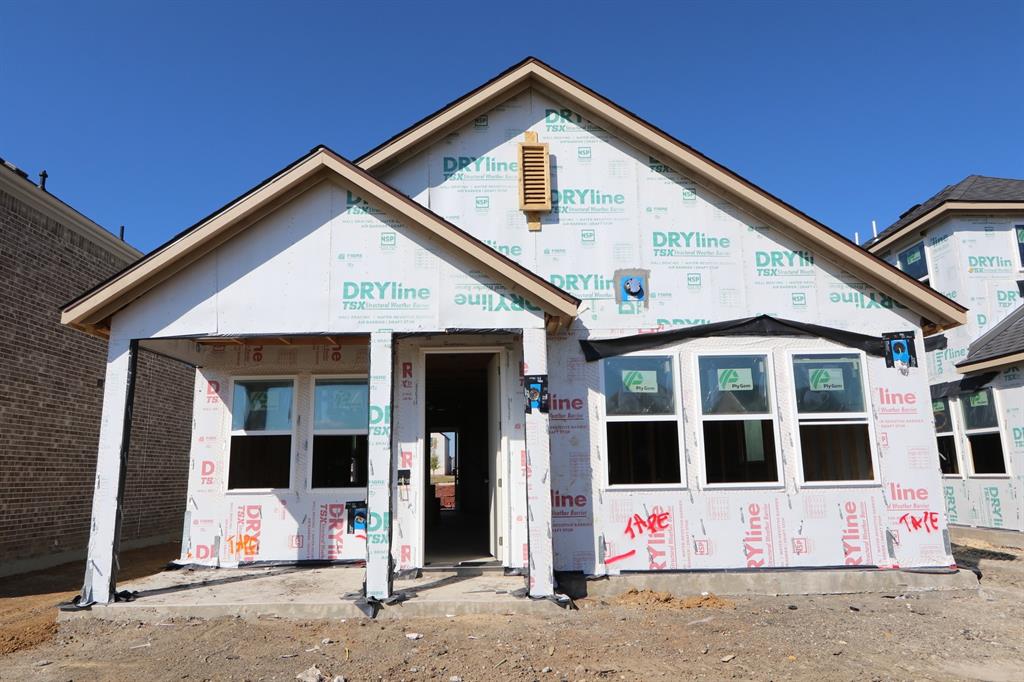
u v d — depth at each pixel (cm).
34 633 654
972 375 1334
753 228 900
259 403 994
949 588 805
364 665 548
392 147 904
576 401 845
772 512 826
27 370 1042
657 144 901
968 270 1406
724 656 571
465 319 761
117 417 731
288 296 758
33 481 1047
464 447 1891
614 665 548
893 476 841
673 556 813
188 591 762
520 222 905
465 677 521
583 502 822
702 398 851
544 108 935
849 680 519
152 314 749
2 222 999
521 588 751
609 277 888
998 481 1268
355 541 956
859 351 870
